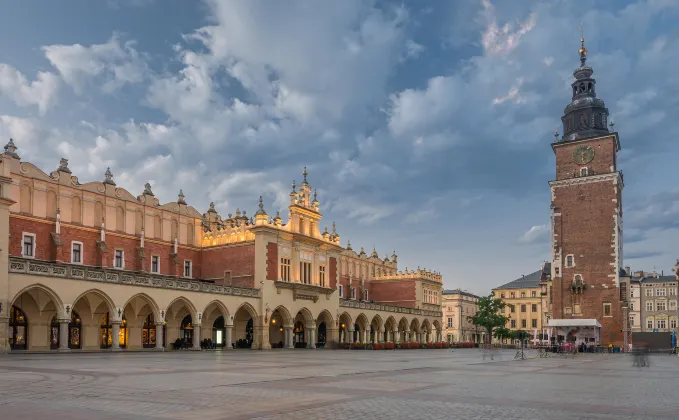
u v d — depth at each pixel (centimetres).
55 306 4681
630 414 1345
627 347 7944
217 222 7488
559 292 8594
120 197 6178
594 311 8331
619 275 8369
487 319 10919
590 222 8556
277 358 4003
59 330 4972
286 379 2152
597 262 8419
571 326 8088
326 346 7506
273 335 7425
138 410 1309
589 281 8431
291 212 7244
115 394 1599
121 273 5053
